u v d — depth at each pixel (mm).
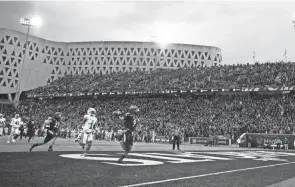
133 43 105562
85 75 78062
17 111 65875
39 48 100625
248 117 43594
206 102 52094
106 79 71500
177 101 55281
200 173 9516
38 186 6328
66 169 8836
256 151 25141
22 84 96188
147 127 45594
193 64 106375
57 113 14969
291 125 38469
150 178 7969
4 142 22547
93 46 105938
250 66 57875
